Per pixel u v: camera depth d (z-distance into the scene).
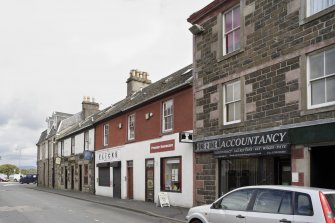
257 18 14.57
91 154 31.06
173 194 19.25
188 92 18.66
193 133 17.83
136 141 23.73
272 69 13.71
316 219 7.05
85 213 16.94
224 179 16.02
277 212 7.70
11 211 17.73
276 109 13.41
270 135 13.46
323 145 11.68
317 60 12.21
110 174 27.58
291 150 12.68
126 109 24.80
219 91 16.33
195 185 17.52
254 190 8.44
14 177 86.50
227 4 16.22
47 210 18.19
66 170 39.75
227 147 15.45
